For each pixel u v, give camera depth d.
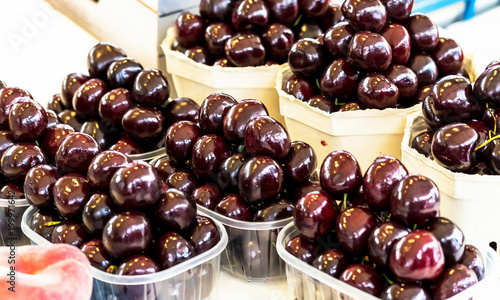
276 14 0.78
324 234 0.54
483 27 1.18
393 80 0.69
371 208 0.53
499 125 0.61
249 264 0.60
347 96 0.70
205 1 0.80
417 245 0.49
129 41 0.89
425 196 0.50
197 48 0.81
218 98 0.64
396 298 0.49
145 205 0.54
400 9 0.71
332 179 0.54
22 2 0.90
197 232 0.56
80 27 0.94
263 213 0.59
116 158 0.56
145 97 0.68
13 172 0.61
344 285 0.51
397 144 0.69
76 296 0.47
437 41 0.73
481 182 0.58
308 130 0.71
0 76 0.82
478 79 0.61
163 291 0.53
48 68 0.84
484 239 0.60
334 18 0.80
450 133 0.59
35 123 0.62
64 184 0.56
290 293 0.56
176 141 0.63
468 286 0.50
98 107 0.70
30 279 0.46
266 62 0.79
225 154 0.62
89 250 0.54
